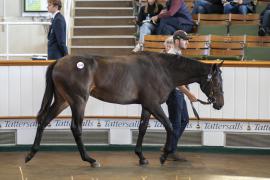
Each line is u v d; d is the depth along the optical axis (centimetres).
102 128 984
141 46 1174
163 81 855
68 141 985
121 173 812
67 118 977
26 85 965
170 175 802
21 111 968
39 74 965
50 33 998
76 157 934
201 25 1266
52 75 842
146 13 1290
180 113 890
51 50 996
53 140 984
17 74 963
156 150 985
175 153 902
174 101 885
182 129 905
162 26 1221
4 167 846
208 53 1171
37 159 912
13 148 978
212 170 840
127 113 978
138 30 1351
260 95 960
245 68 959
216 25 1270
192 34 1245
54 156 939
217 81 859
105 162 891
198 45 1173
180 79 863
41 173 807
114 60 851
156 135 984
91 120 982
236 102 964
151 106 849
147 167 856
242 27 1268
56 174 801
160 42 1155
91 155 949
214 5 1332
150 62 858
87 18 1478
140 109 977
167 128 851
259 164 891
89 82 838
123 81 846
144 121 872
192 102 923
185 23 1228
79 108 834
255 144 973
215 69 858
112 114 980
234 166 872
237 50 1172
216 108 869
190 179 776
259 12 1371
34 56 1187
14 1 1492
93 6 1537
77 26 1459
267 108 961
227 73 960
